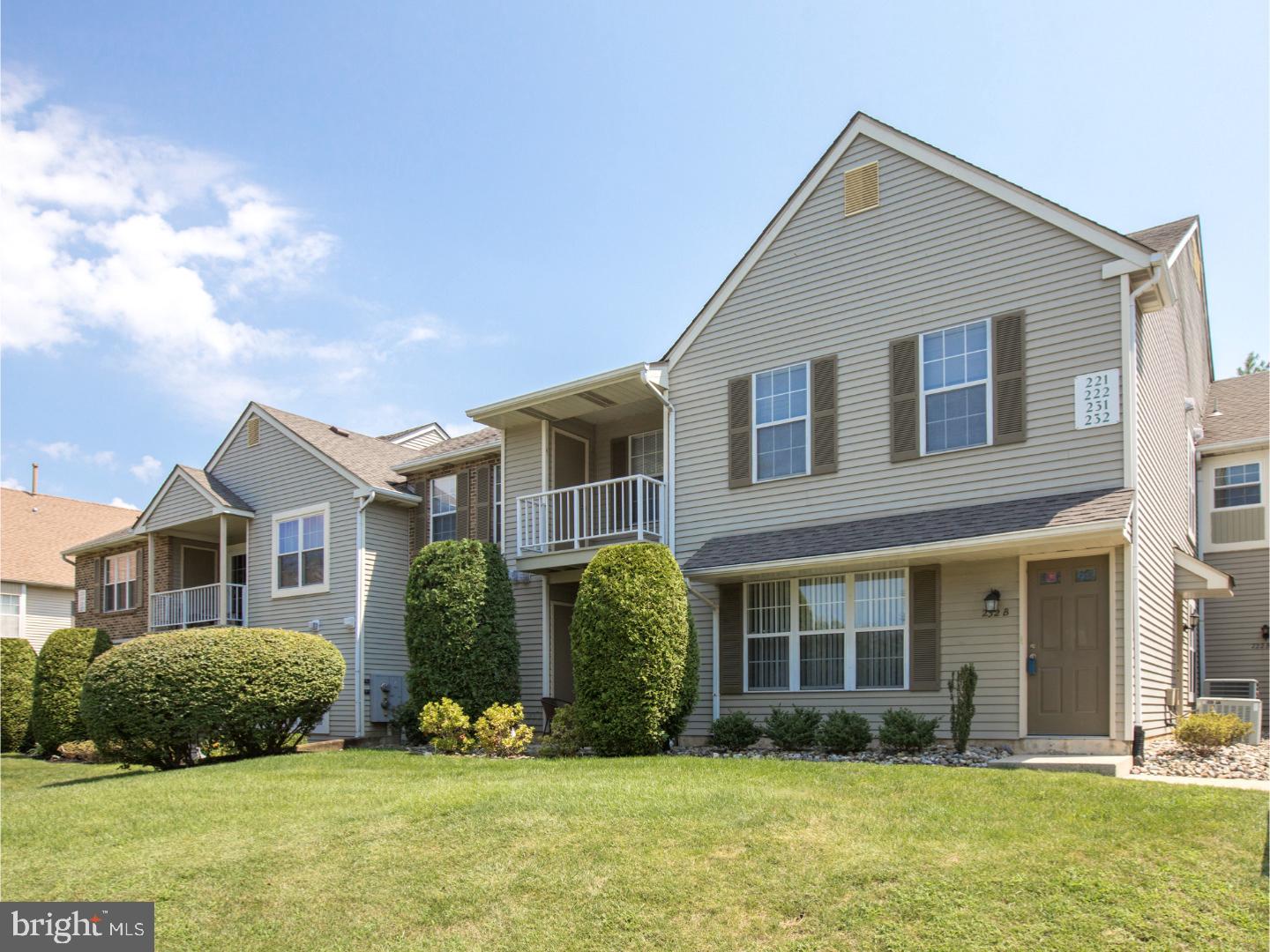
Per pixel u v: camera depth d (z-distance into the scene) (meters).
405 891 7.12
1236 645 16.78
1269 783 9.14
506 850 7.55
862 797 8.05
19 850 8.88
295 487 21.09
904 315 13.12
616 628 12.48
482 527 18.81
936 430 12.64
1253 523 16.92
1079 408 11.49
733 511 14.45
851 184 13.90
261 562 21.52
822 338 13.90
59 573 31.86
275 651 14.67
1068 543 10.92
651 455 17.56
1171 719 12.64
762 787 8.62
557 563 16.28
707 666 14.38
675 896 6.46
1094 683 11.13
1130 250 11.32
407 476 20.75
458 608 15.87
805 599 13.55
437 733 14.48
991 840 6.68
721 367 14.96
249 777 11.68
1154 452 12.67
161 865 8.09
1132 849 6.31
